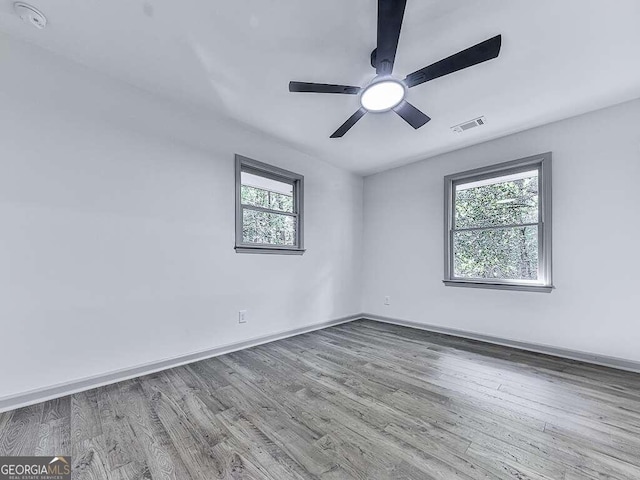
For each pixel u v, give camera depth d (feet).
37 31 5.86
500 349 9.92
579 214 8.91
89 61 6.73
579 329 8.87
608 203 8.45
